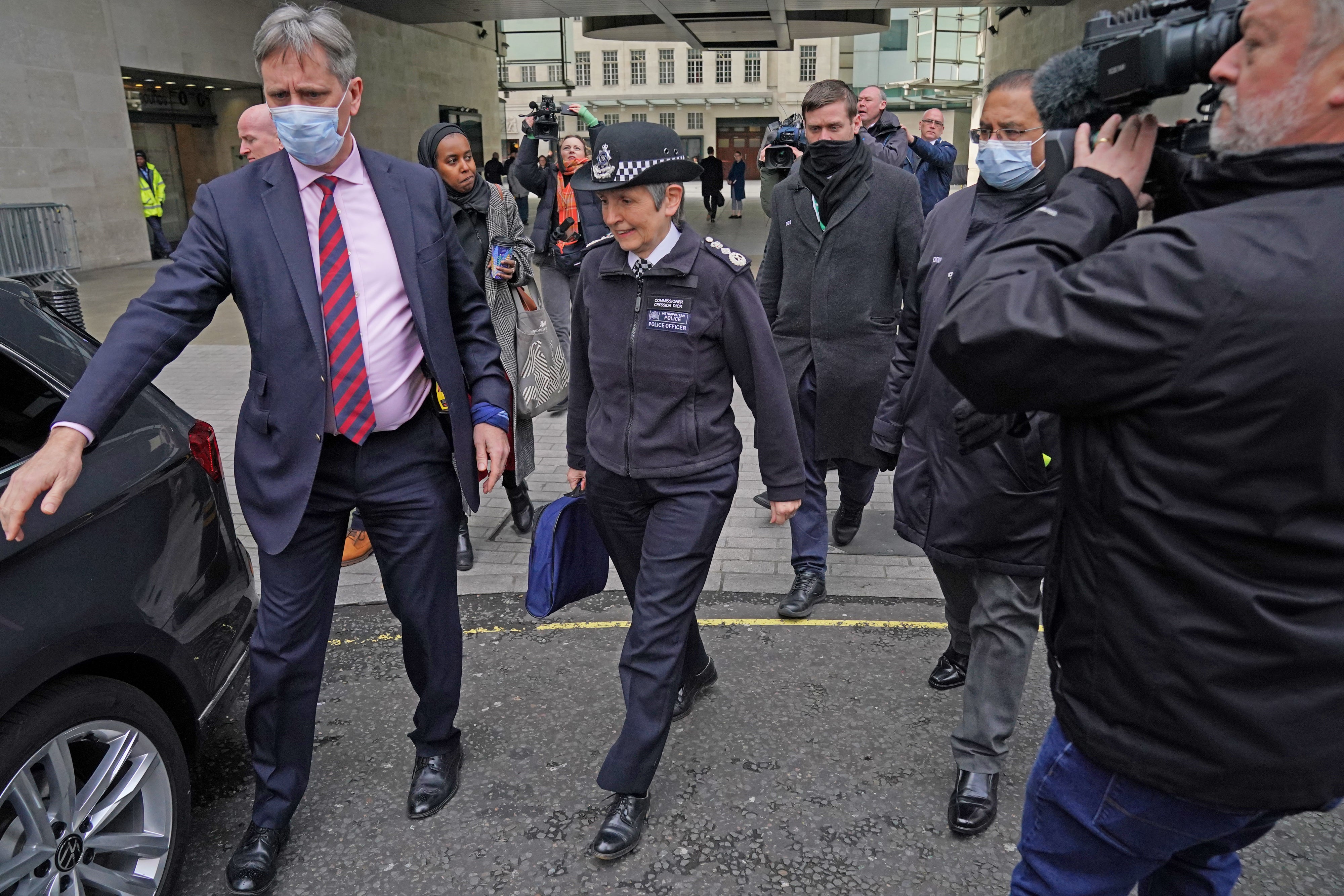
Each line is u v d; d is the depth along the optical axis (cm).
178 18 1652
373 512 240
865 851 245
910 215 360
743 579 408
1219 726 124
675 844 247
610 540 269
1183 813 135
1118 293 119
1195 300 113
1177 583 124
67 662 193
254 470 226
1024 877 160
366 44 2219
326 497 233
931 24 3684
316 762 285
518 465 443
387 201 228
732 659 342
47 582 193
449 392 235
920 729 298
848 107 354
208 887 235
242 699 320
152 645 217
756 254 1512
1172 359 116
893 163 625
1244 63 114
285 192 218
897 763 281
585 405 277
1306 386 109
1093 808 144
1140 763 132
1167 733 129
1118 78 128
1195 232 116
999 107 234
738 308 241
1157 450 122
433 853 245
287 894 231
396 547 244
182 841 224
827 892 231
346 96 212
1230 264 112
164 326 203
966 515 239
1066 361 124
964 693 255
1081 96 140
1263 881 232
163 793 217
